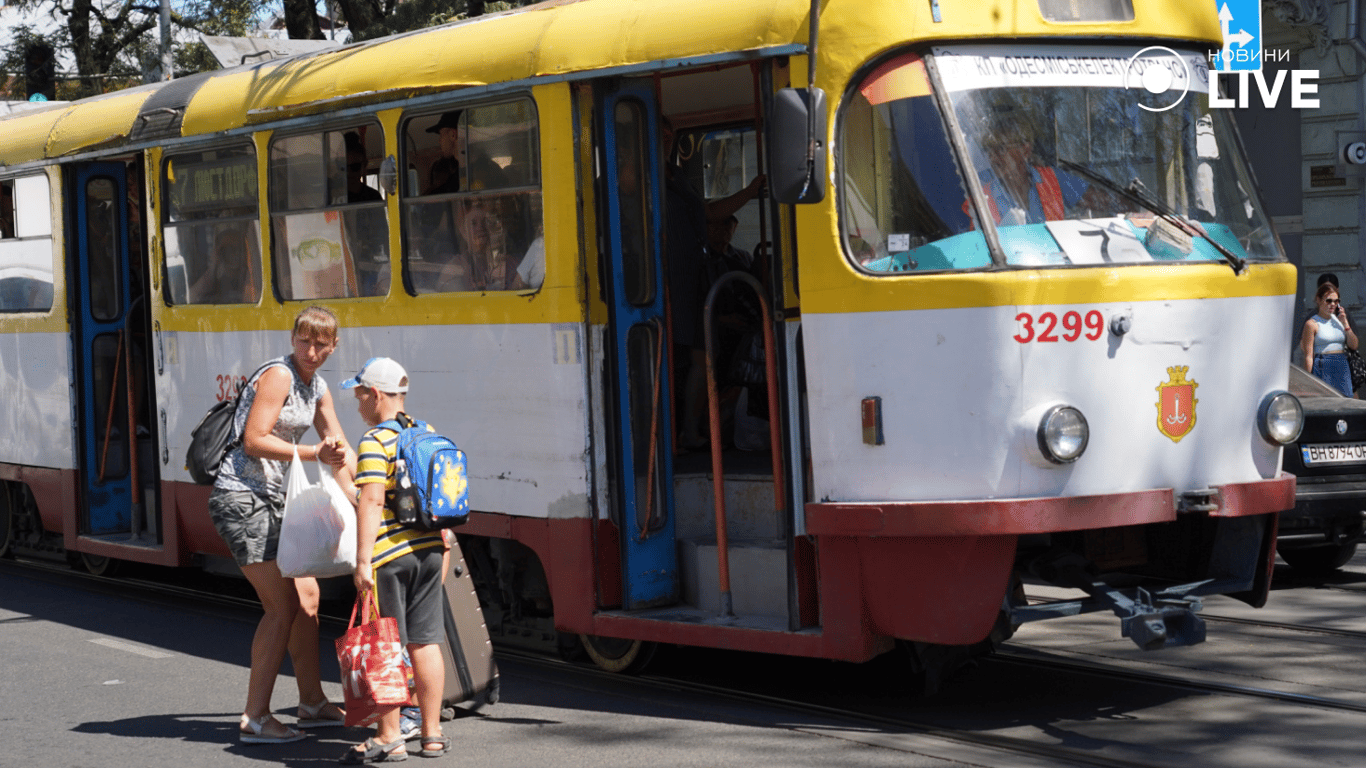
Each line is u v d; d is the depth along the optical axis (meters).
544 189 6.86
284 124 8.24
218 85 8.98
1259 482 6.18
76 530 10.23
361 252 7.90
